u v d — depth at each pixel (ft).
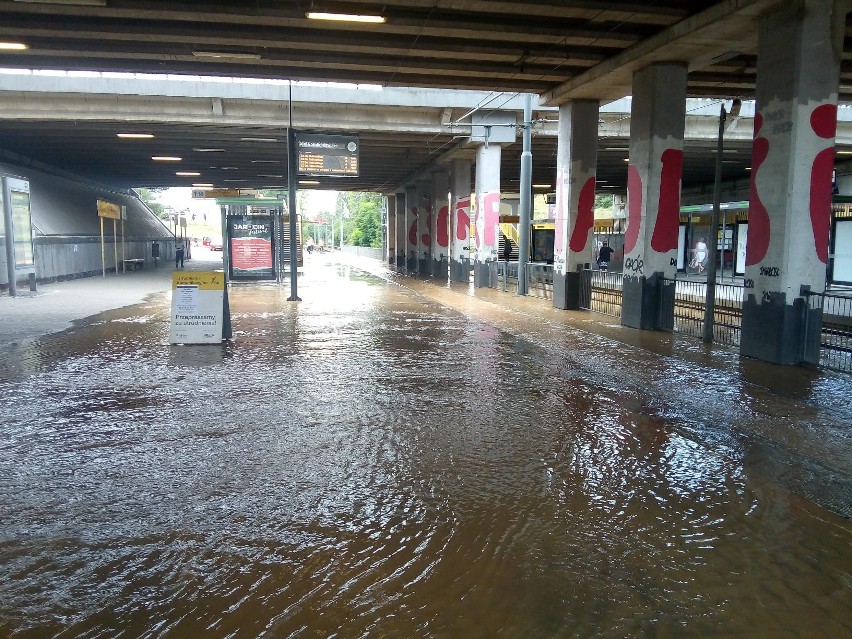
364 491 16.80
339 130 76.64
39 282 80.28
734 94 59.21
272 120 74.64
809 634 10.82
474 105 76.07
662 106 45.37
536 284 72.74
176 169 119.65
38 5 36.73
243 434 21.49
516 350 37.76
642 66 46.24
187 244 184.75
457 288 83.35
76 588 12.10
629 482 17.61
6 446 20.16
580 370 32.12
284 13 38.09
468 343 40.11
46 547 13.69
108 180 144.56
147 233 138.92
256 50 46.55
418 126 78.69
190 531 14.46
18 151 95.55
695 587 12.28
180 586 12.19
